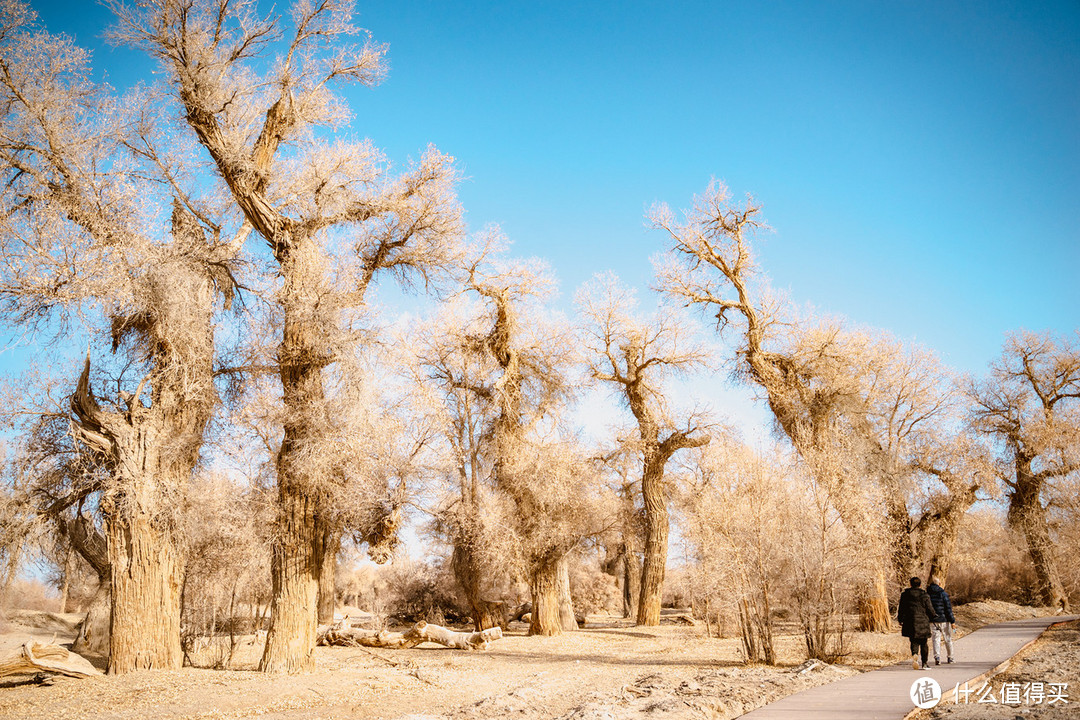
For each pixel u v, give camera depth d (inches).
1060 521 1291.8
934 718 371.2
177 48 679.1
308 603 658.2
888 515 959.6
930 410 1196.5
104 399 682.8
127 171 679.7
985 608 1239.5
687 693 487.8
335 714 481.7
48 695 538.6
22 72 636.7
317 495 671.1
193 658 805.2
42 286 589.9
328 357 683.4
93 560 794.2
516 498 1090.1
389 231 773.3
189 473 712.4
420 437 950.4
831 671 584.1
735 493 749.3
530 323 1157.1
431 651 908.0
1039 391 1471.5
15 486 657.0
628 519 1269.7
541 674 665.6
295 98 749.9
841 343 1114.1
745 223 1187.3
